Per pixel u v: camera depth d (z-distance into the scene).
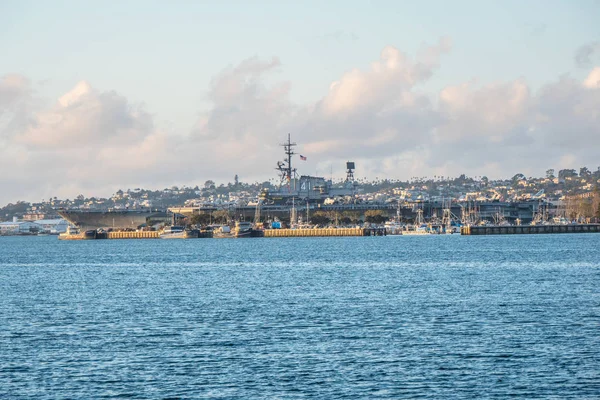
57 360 72.62
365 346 77.44
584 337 80.81
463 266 187.50
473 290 127.44
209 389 62.72
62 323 95.19
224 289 135.00
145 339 82.75
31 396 61.38
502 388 62.38
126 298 122.38
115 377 66.44
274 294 124.88
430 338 81.25
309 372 67.38
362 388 62.62
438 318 94.94
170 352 75.62
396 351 74.88
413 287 134.00
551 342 78.38
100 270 196.00
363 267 189.50
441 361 70.81
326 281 149.12
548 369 67.62
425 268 182.50
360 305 108.38
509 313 98.56
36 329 90.44
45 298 124.56
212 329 88.56
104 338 83.69
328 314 99.44
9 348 78.44
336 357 72.56
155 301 117.25
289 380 65.06
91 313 104.25
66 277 172.62
